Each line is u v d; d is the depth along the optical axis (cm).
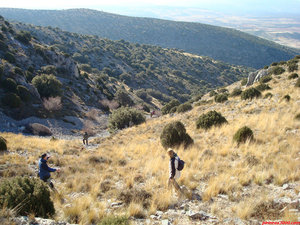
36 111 3647
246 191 615
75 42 13112
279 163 750
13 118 3216
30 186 534
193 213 498
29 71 4981
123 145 1620
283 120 1277
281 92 2067
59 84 4566
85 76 6775
